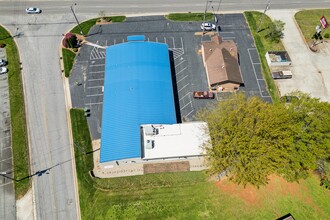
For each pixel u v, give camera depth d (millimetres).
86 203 59844
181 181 62562
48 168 64000
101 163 62406
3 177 62469
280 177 63125
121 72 72438
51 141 67625
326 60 84062
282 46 86500
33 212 59031
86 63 80562
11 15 90875
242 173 55219
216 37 81375
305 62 83188
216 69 75562
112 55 76062
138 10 93938
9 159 64875
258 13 95000
